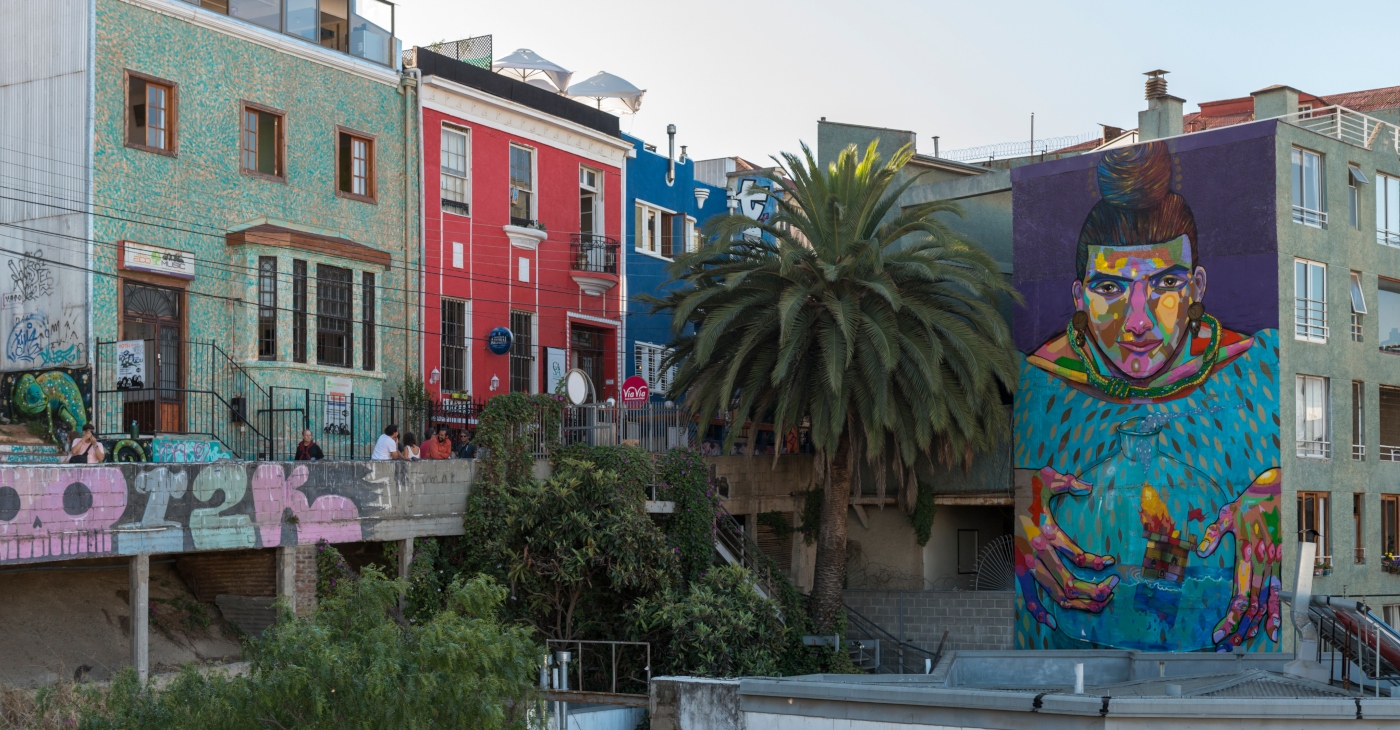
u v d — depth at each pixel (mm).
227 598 24391
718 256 33156
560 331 36562
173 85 26859
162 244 26328
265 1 28906
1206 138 34719
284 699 14219
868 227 33125
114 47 25781
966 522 40344
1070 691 19109
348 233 30328
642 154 40750
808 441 37719
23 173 25969
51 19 25859
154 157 26344
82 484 20062
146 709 14148
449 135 33406
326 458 27531
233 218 27781
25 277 25781
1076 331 36188
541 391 35656
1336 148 36125
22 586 22250
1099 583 35031
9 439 23984
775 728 17875
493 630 16344
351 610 15672
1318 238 35094
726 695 18266
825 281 31016
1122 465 35031
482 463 27344
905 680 20719
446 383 32875
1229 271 34125
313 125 29688
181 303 26688
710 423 35344
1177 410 34500
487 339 34000
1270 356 33406
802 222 32219
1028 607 36156
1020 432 36844
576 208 37500
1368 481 36812
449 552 26906
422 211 32094
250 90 28359
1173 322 34781
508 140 35062
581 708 25953
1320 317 35312
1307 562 20781
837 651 31438
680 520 30172
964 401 32656
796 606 32062
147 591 21953
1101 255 36000
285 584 23203
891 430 32188
